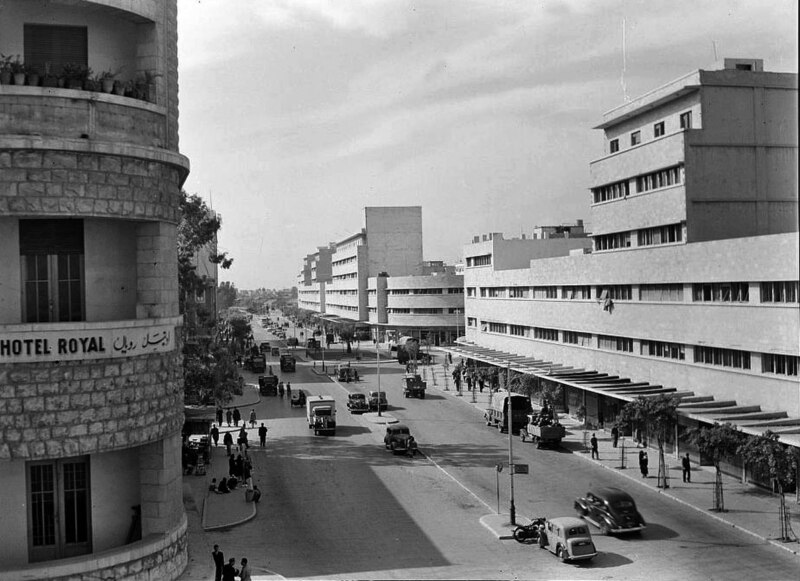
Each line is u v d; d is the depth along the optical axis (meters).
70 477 28.34
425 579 31.41
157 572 28.61
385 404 78.12
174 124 31.67
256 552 35.38
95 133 27.58
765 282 46.25
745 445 37.75
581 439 60.66
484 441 61.84
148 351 28.84
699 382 53.12
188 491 46.59
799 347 43.16
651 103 62.34
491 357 85.94
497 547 35.88
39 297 28.20
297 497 45.53
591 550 33.31
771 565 32.25
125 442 28.02
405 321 153.75
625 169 65.12
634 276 61.28
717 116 58.03
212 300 100.75
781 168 58.97
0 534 27.00
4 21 28.23
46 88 26.66
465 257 112.62
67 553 28.09
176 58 32.28
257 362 116.56
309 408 69.62
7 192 26.12
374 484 48.34
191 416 61.50
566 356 74.88
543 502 43.41
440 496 45.25
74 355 26.86
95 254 28.91
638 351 61.75
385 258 182.12
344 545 36.41
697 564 32.62
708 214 57.78
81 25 29.14
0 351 26.00
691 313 53.69
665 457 53.81
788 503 41.31
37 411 26.41
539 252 102.50
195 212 56.03
